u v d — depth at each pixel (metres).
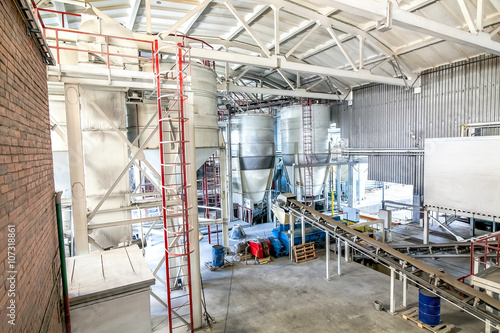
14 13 3.24
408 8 11.08
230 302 9.47
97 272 5.82
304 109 18.97
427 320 7.85
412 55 14.75
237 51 16.23
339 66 17.06
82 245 6.97
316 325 8.16
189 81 7.54
